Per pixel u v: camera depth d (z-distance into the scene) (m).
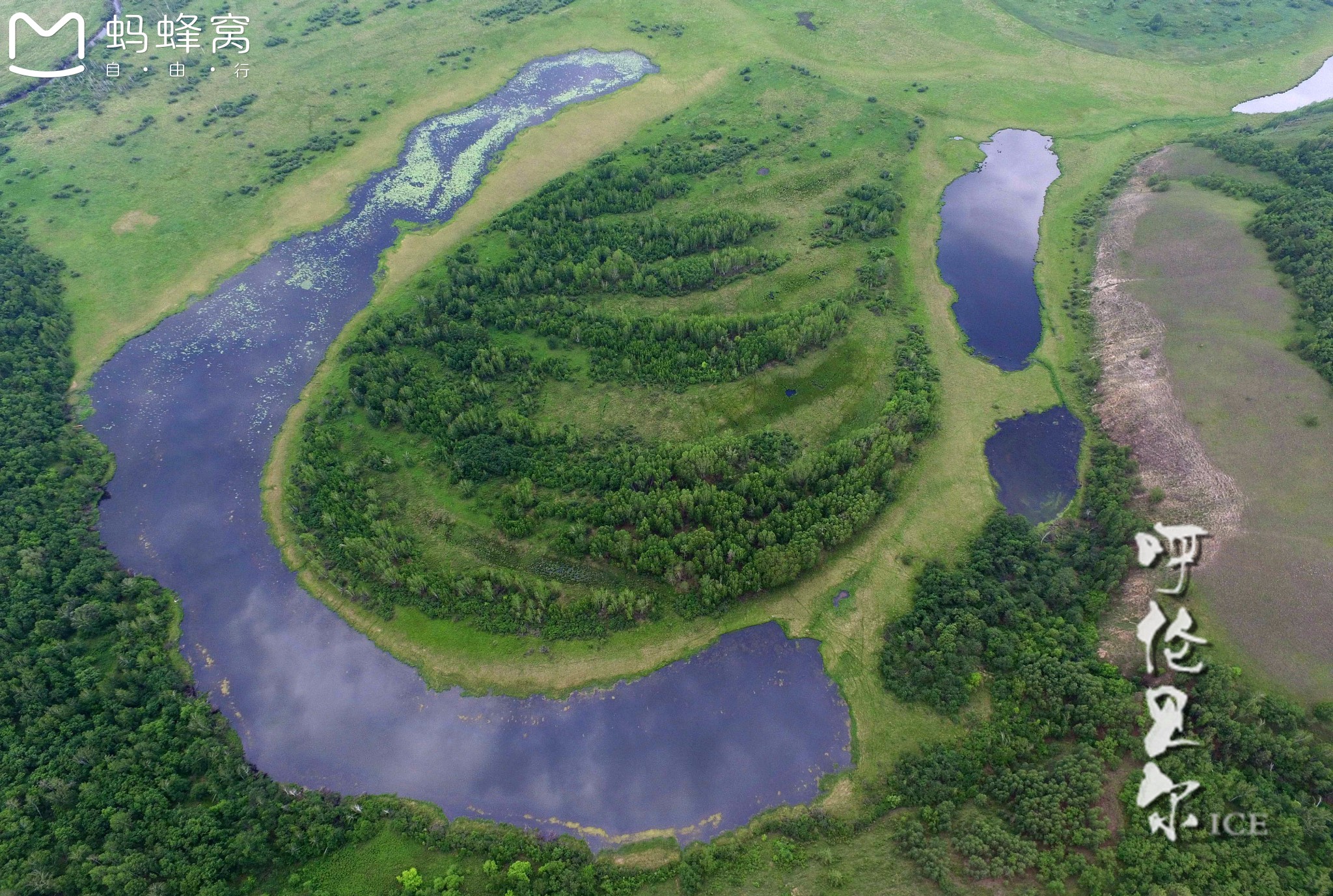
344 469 100.06
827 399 108.38
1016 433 105.25
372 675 83.75
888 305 122.50
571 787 75.44
